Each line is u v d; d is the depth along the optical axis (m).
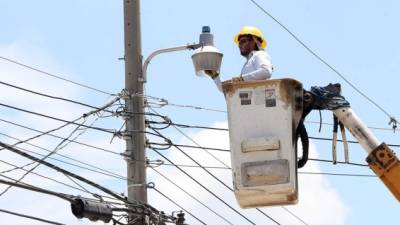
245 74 13.83
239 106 13.41
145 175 24.39
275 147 13.16
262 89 13.41
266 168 13.12
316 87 14.20
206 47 17.58
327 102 14.08
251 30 14.77
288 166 13.14
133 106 24.56
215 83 15.01
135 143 24.39
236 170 13.24
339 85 14.26
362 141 14.07
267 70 13.73
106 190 22.41
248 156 13.24
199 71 17.39
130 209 23.33
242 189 13.19
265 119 13.32
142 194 24.09
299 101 13.47
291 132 13.27
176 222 24.70
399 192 13.83
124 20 25.33
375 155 13.95
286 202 13.57
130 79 24.80
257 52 14.04
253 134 13.29
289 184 13.10
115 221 22.88
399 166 13.85
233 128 13.35
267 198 13.41
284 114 13.30
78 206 21.19
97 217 21.62
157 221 24.03
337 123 14.50
